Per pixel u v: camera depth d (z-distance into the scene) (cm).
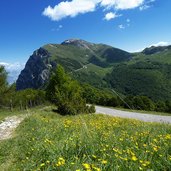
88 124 1523
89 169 598
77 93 3631
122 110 4866
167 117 3847
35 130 1408
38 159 798
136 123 1795
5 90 3869
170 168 615
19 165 837
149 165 632
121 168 618
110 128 1402
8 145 1170
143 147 792
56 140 995
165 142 837
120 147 808
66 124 1498
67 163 682
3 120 2244
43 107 3822
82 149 776
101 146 806
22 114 2677
